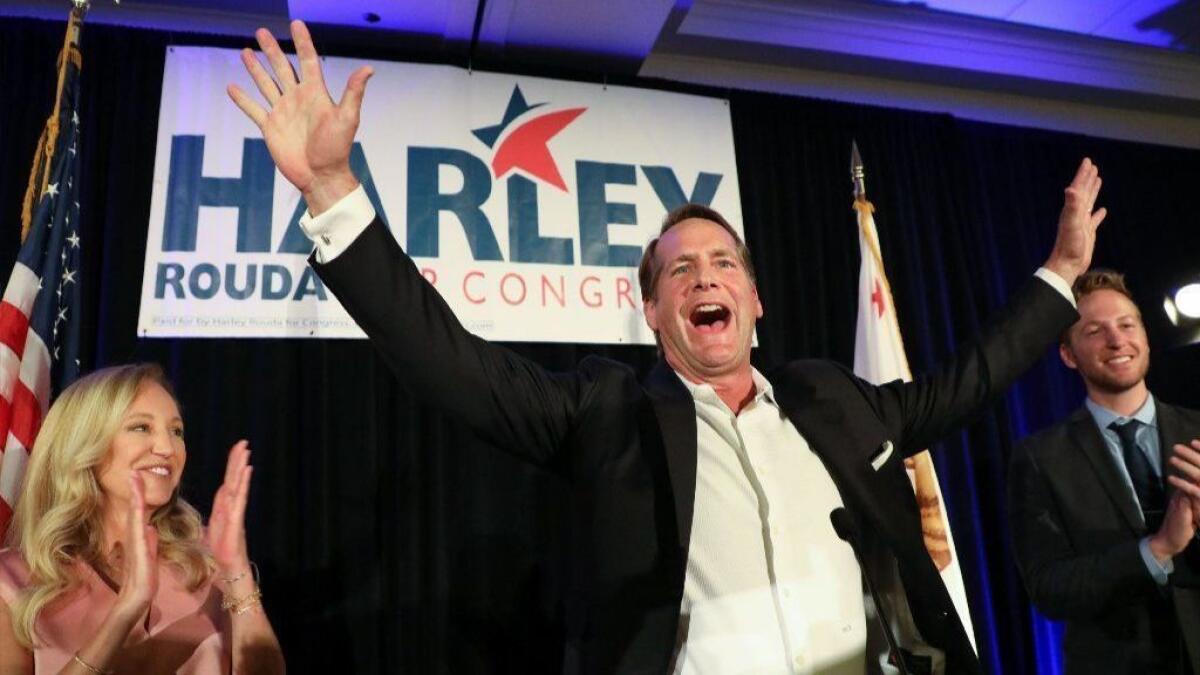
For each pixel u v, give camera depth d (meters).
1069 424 2.17
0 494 1.74
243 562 1.55
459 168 2.80
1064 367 3.37
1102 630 1.92
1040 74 3.76
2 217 2.50
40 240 1.96
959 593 2.34
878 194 3.34
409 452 2.61
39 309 1.93
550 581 2.59
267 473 2.47
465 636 2.50
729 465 1.32
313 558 2.44
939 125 3.52
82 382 1.52
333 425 2.59
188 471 2.44
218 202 2.58
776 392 1.39
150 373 1.58
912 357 3.11
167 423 1.53
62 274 2.02
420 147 2.79
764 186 3.24
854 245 3.25
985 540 3.05
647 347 2.86
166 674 1.40
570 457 1.36
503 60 3.01
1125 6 3.50
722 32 3.40
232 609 1.51
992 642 2.84
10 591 1.34
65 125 2.09
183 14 3.08
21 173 2.57
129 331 2.50
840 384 1.43
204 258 2.52
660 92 3.09
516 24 2.86
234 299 2.51
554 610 2.56
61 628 1.34
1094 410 2.15
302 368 2.61
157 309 2.45
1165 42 3.74
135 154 2.68
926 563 1.21
